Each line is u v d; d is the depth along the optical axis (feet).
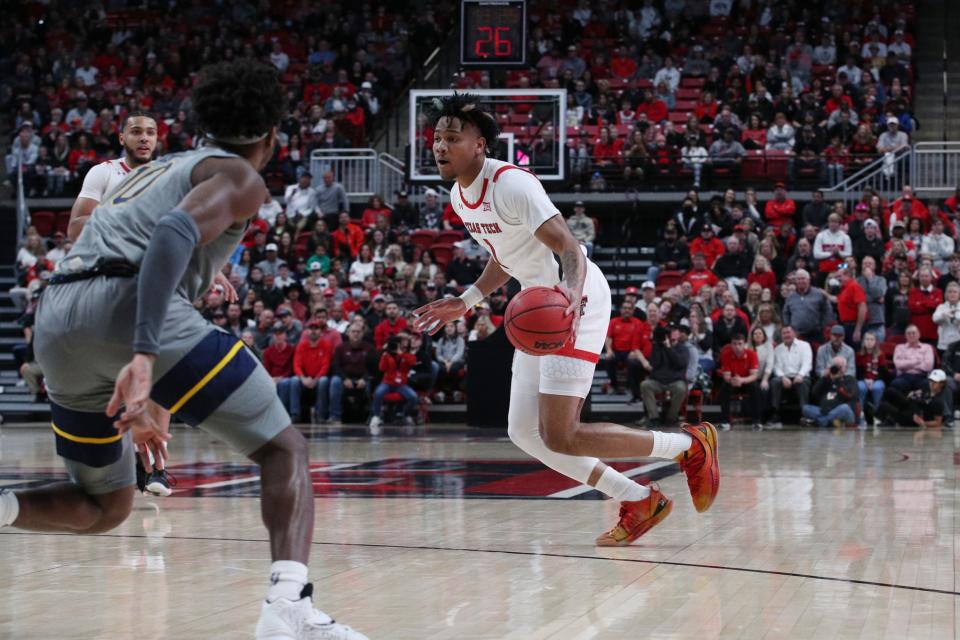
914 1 134.92
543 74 126.31
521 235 24.95
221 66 16.30
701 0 136.46
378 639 16.75
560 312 22.44
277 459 15.88
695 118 110.73
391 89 130.11
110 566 23.00
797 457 50.88
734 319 79.87
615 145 111.86
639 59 131.03
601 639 16.72
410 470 45.37
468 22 94.22
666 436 26.14
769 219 98.84
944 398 76.23
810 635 16.80
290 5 144.36
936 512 30.81
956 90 129.08
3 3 141.28
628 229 102.63
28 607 19.01
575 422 25.09
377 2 143.02
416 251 94.27
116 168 31.78
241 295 91.35
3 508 16.69
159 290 14.30
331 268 93.61
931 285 82.94
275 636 14.62
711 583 20.88
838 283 83.82
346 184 110.22
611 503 33.63
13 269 109.09
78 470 17.16
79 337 15.34
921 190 104.17
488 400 73.20
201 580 21.45
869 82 119.65
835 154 106.93
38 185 114.32
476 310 85.97
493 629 17.37
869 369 78.95
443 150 24.49
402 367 79.61
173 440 65.51
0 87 131.95
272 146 16.87
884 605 18.84
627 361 82.23
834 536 26.50
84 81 133.08
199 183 15.46
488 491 37.19
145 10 144.56
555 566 22.79
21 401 89.66
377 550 24.84
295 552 15.17
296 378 83.41
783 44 126.11
